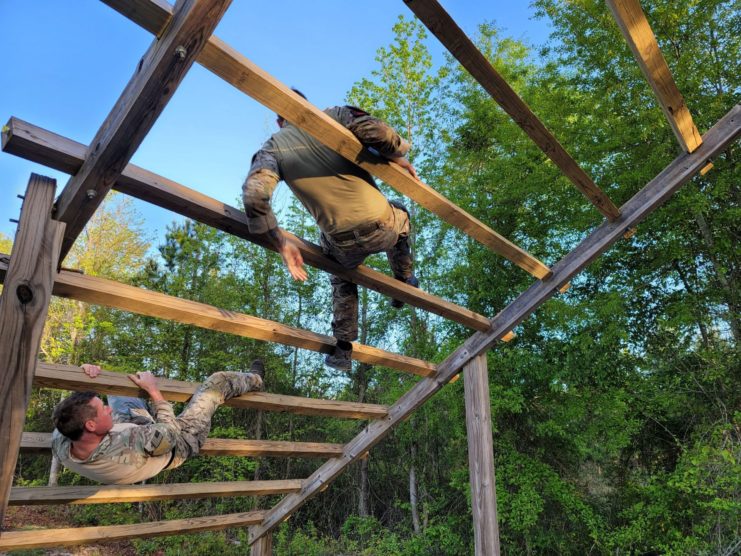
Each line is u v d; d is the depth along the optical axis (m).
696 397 8.51
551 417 8.81
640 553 7.59
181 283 12.48
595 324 8.62
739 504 6.36
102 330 12.79
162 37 1.33
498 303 9.84
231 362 11.94
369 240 2.15
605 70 9.46
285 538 9.80
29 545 3.18
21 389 1.43
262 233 2.06
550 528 8.54
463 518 9.14
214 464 11.00
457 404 9.16
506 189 9.75
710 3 8.38
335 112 1.95
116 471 2.54
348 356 2.96
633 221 3.28
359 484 11.80
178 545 9.03
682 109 2.71
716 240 8.95
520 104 2.07
